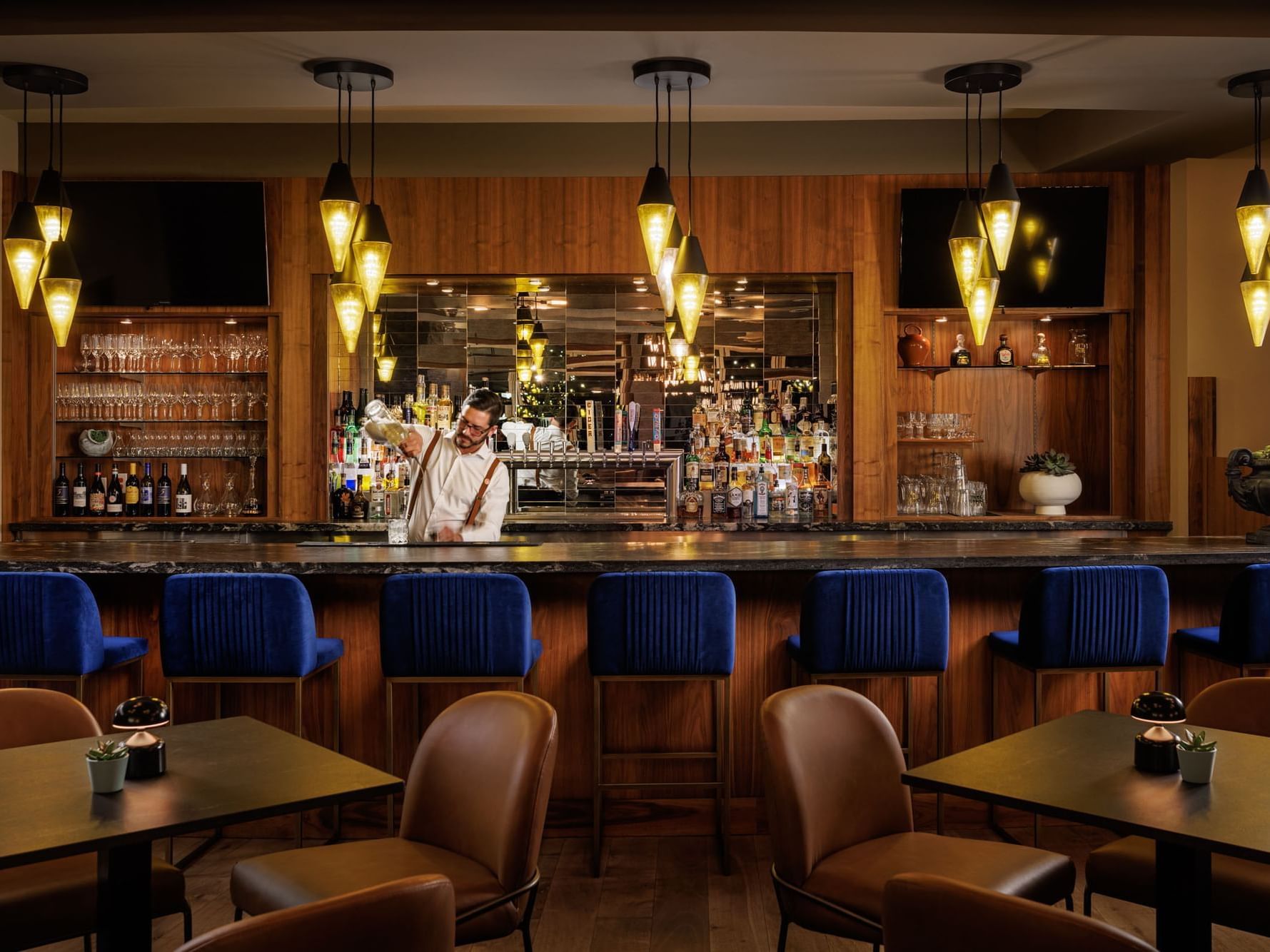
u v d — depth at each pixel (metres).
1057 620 3.77
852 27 4.26
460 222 6.71
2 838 1.84
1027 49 4.52
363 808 4.14
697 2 4.10
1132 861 2.44
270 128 6.79
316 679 4.18
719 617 3.68
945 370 7.01
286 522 6.73
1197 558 4.14
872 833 2.58
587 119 6.75
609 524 6.69
